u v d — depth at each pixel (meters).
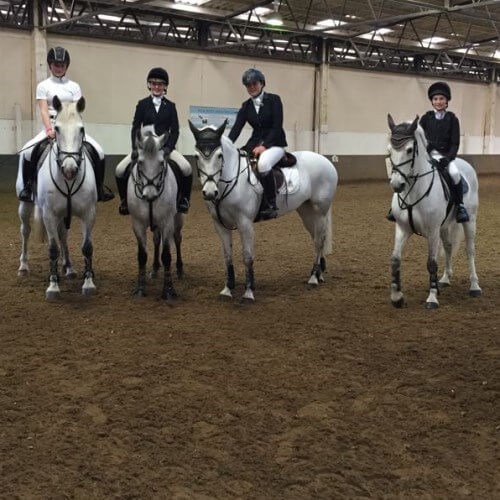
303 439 3.39
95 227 10.93
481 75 26.75
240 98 20.06
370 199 16.41
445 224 6.26
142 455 3.20
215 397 3.92
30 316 5.57
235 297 6.35
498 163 26.48
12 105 15.91
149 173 5.61
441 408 3.80
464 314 5.76
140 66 17.84
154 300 6.14
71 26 16.59
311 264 7.98
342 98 22.36
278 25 18.56
